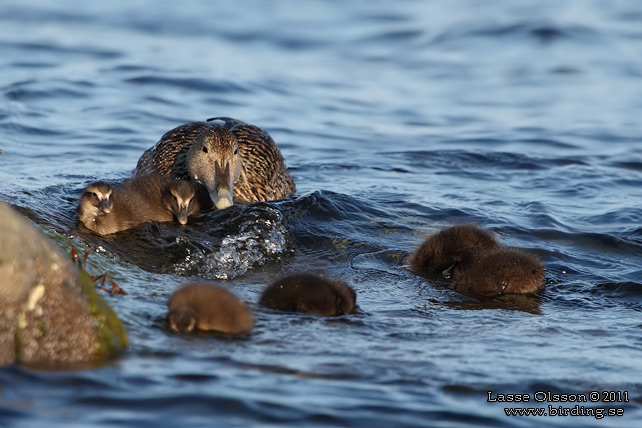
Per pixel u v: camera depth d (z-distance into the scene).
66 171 19.88
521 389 10.11
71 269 10.19
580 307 13.83
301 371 10.18
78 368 9.70
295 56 36.94
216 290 11.50
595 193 20.52
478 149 24.41
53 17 40.91
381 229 17.34
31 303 9.67
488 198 19.83
